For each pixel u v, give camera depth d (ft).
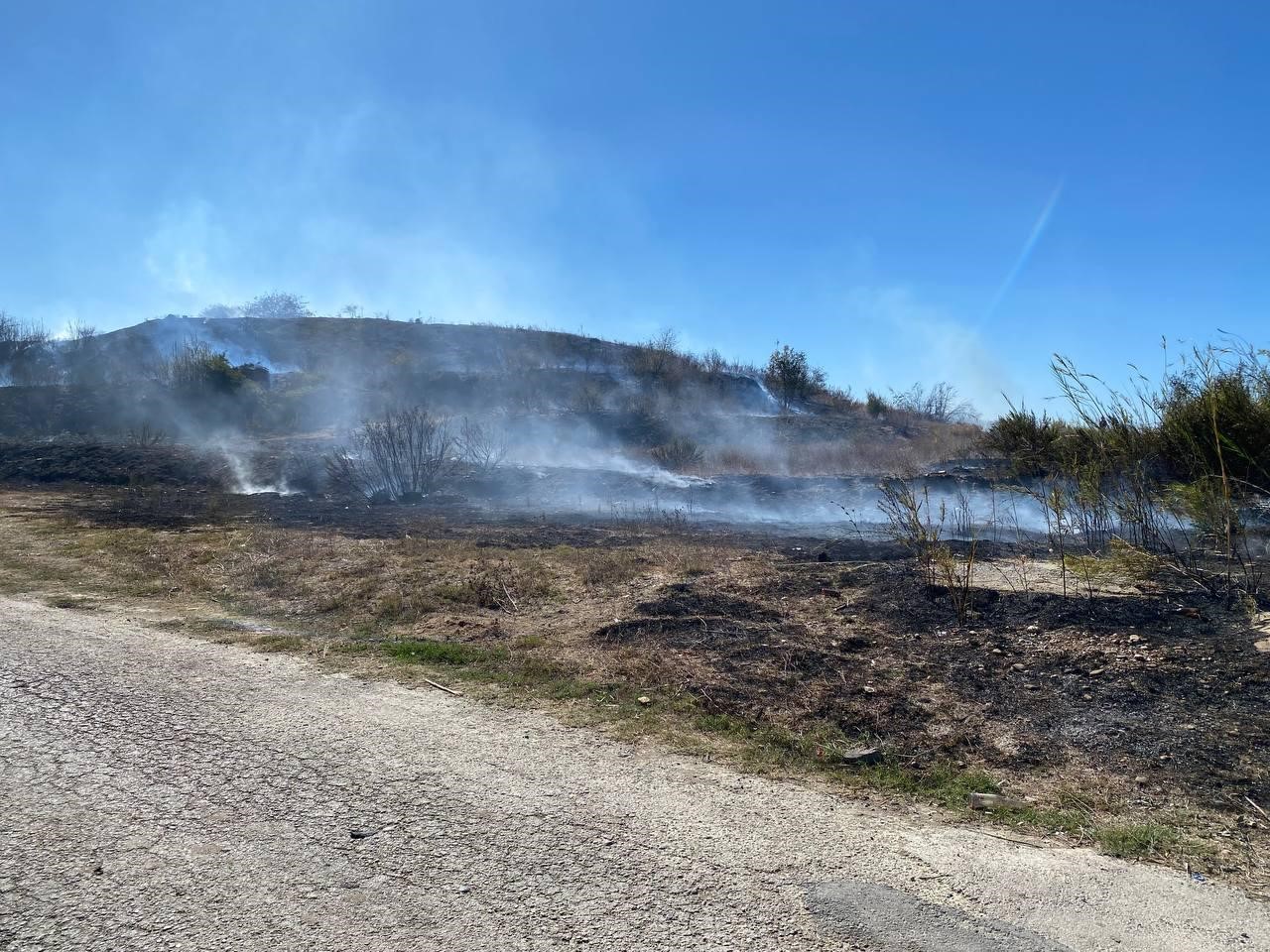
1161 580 22.91
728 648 20.76
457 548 33.53
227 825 12.10
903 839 12.24
